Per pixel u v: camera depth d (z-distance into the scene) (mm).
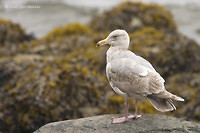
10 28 19859
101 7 29125
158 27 19797
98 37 18047
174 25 20234
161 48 16703
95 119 9453
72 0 30219
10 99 12727
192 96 14320
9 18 25672
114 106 12531
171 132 8680
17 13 26641
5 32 19547
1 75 14156
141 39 17391
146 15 19938
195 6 29469
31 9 27328
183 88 14906
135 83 8664
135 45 16953
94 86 12867
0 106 12633
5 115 12484
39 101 12406
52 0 29344
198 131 8734
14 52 17297
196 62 16531
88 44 17453
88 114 12234
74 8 28641
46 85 12773
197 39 23266
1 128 12375
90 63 15844
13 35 19609
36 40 19172
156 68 16234
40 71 13359
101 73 15508
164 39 17422
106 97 12703
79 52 16578
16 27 20250
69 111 12297
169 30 19750
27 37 20281
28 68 14367
